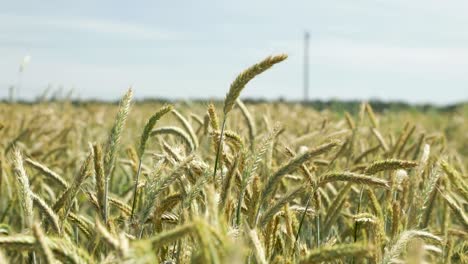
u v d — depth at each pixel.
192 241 2.67
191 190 2.90
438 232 4.08
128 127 10.67
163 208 2.99
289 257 2.89
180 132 3.66
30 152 6.43
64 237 2.63
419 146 5.87
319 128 7.73
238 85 2.98
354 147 5.98
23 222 4.22
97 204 2.92
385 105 25.61
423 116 21.05
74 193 2.92
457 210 3.29
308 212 3.61
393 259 2.67
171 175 2.87
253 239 2.35
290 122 11.10
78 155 7.03
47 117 10.05
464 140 13.97
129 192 5.14
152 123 3.15
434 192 4.35
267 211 2.88
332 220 4.09
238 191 3.19
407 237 2.77
